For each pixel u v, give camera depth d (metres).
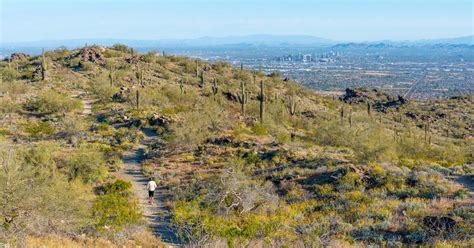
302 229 16.70
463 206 18.27
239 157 30.81
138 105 51.50
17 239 12.73
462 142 60.50
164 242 16.09
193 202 21.25
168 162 31.47
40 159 25.72
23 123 45.41
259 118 48.75
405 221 17.02
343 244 14.81
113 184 25.02
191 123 37.12
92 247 14.09
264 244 14.40
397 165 27.27
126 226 17.11
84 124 44.28
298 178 24.73
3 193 13.87
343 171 24.02
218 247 13.55
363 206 19.34
